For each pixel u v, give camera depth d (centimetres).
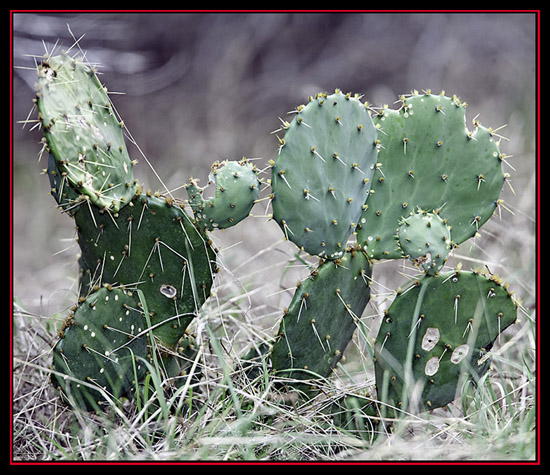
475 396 322
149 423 321
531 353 338
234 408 319
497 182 325
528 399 325
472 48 749
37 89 312
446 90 730
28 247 518
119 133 321
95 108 318
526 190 384
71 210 319
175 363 325
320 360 323
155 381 315
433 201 325
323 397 324
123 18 729
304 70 790
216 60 771
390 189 324
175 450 315
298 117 317
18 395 327
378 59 773
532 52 717
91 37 657
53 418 326
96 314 316
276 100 767
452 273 319
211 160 659
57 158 312
